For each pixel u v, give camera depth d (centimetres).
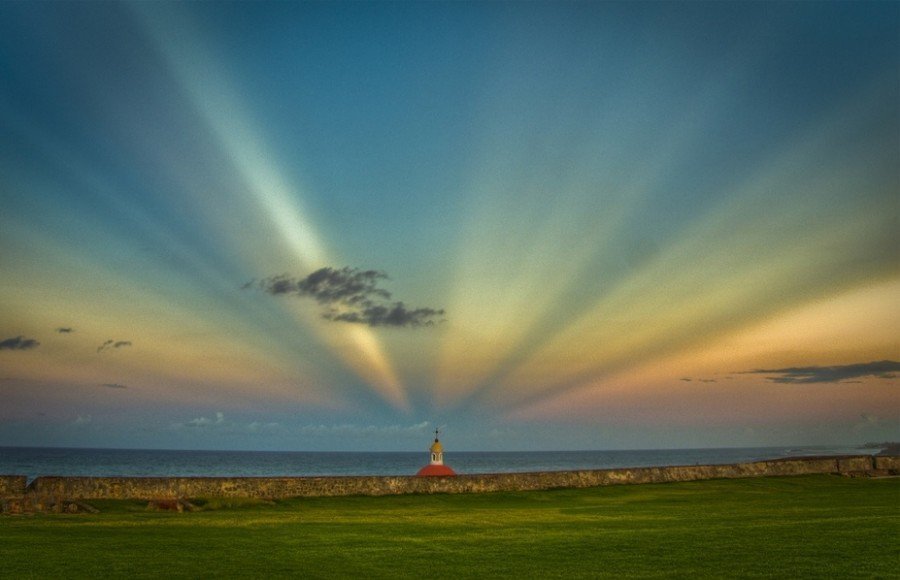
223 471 19350
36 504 2597
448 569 1616
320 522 2398
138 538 1962
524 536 2086
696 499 3291
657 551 1811
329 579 1508
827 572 1534
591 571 1589
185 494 2988
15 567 1548
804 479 4228
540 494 3459
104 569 1551
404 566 1647
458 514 2698
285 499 3130
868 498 3250
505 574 1560
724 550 1808
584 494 3506
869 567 1583
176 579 1480
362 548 1875
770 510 2756
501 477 3616
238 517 2527
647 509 2878
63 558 1653
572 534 2123
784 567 1592
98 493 2869
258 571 1573
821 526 2203
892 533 2045
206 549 1819
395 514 2691
